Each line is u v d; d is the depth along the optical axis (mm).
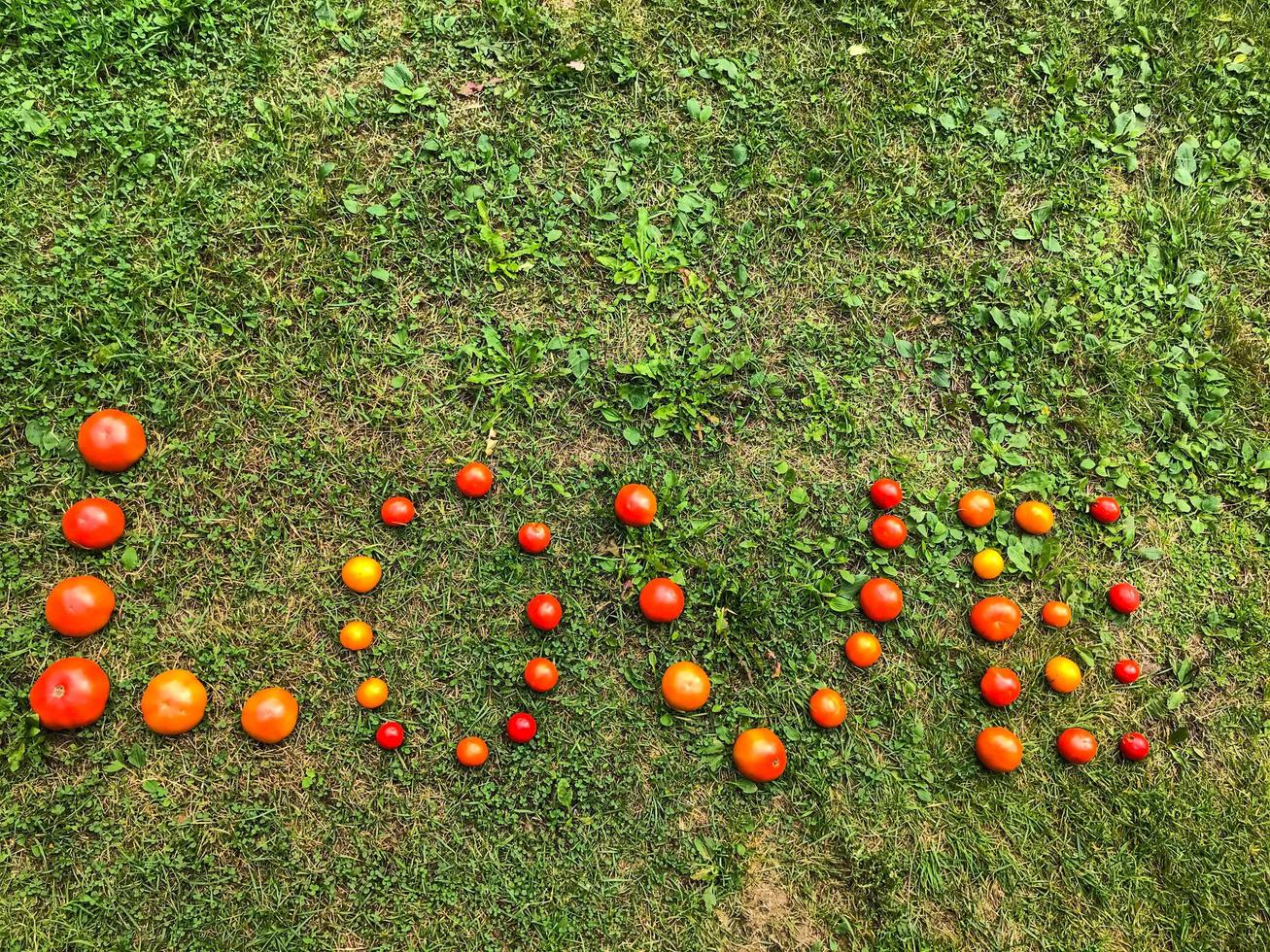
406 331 1120
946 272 1202
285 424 1092
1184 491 1179
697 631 1088
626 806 1056
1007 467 1163
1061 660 1102
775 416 1146
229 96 1133
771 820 1065
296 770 1041
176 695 1000
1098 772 1102
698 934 1040
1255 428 1199
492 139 1168
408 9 1181
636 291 1154
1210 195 1256
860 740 1083
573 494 1104
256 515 1072
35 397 1055
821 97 1223
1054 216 1232
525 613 1078
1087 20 1275
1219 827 1098
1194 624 1150
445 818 1041
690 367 1141
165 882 1009
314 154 1141
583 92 1188
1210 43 1282
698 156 1191
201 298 1096
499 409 1114
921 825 1076
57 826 1003
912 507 1130
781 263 1182
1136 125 1261
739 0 1225
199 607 1056
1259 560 1167
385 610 1072
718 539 1112
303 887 1021
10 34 1104
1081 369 1196
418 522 1089
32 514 1039
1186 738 1119
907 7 1250
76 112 1102
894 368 1178
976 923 1060
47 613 1007
